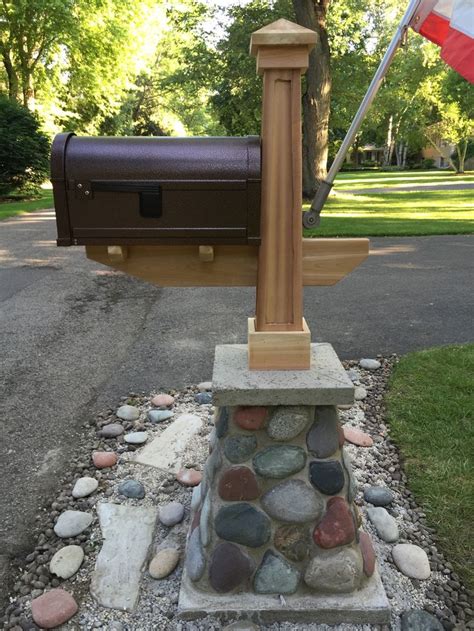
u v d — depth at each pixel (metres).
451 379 3.29
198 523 1.84
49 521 2.15
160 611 1.71
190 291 5.81
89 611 1.72
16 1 16.81
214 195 1.46
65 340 4.25
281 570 1.64
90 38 18.94
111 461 2.53
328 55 11.85
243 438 1.61
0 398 3.22
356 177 31.05
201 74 15.94
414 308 4.97
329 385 1.53
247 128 16.83
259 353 1.64
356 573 1.66
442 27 1.63
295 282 1.60
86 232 1.48
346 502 1.65
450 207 12.89
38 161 16.95
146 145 1.45
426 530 2.05
